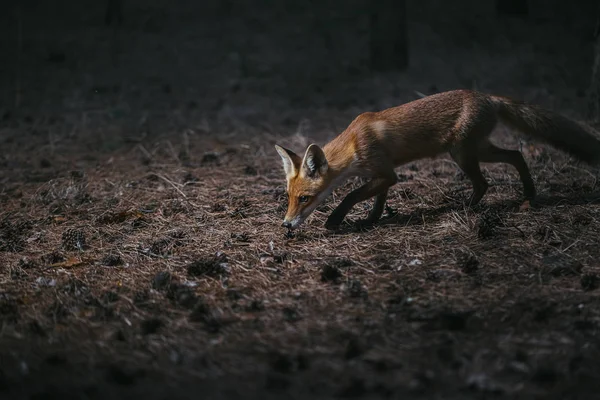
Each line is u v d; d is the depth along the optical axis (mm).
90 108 17719
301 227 9102
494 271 7426
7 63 21750
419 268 7594
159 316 6848
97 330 6605
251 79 19906
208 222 9461
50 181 11750
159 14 26797
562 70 18656
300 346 6113
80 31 24875
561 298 6785
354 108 16734
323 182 8586
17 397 5480
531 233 8289
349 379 5543
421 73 19047
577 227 8359
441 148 9141
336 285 7328
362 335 6250
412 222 9031
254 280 7574
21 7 27938
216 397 5387
